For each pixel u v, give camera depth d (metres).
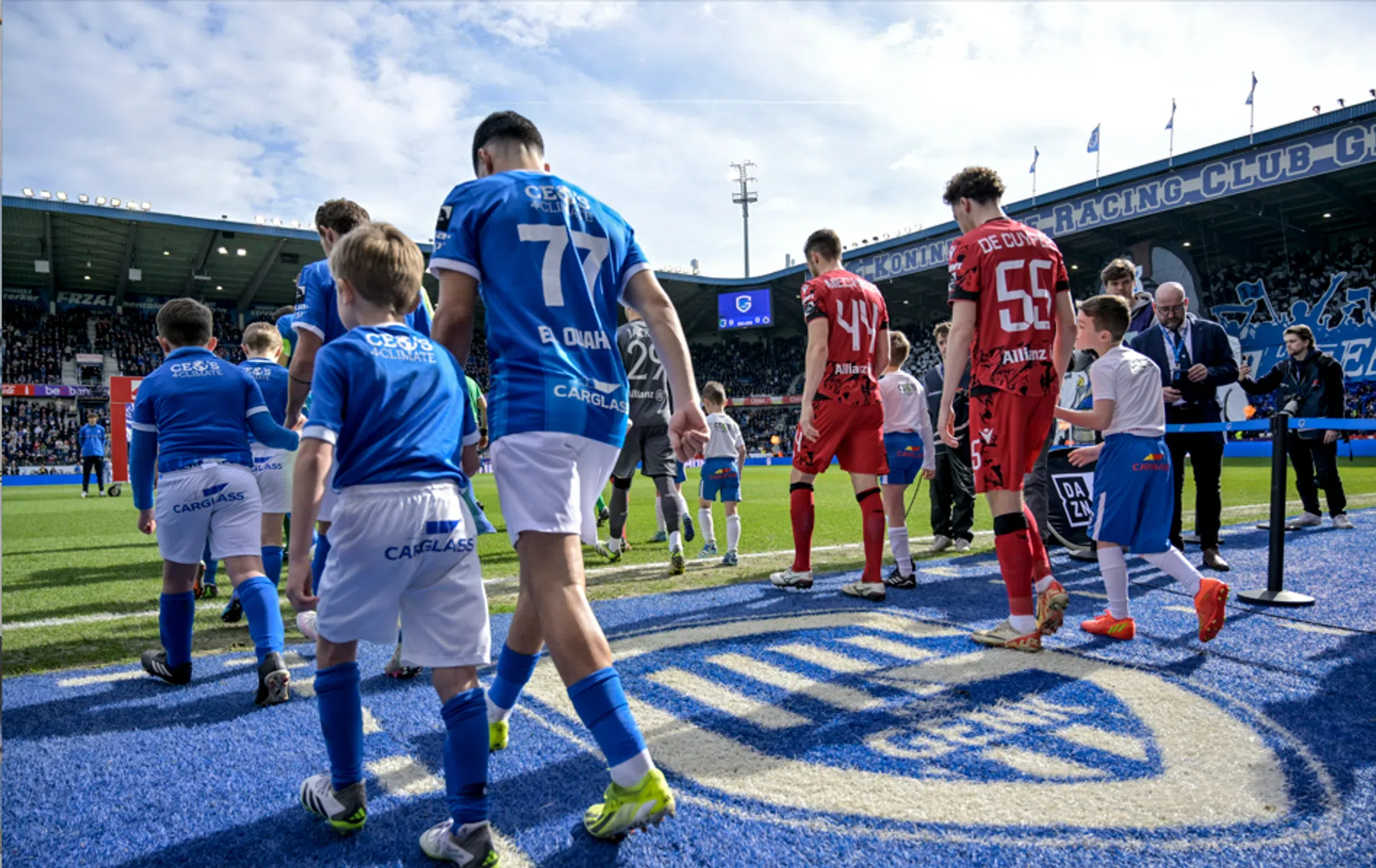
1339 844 1.88
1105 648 3.57
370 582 1.92
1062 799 2.12
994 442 3.63
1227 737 2.51
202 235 33.38
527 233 2.04
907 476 5.11
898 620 4.11
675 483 5.98
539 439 1.91
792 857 1.87
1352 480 14.48
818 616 4.21
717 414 6.62
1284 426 4.40
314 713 2.93
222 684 3.29
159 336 3.39
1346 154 22.25
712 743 2.50
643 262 2.25
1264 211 28.81
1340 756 2.35
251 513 3.23
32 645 3.99
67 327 39.09
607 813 1.87
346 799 2.00
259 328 4.36
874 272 35.25
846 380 4.62
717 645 3.63
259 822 2.10
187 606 3.24
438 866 1.90
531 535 1.92
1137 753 2.41
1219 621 3.44
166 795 2.25
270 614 3.08
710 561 6.63
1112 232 31.05
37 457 34.62
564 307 2.03
